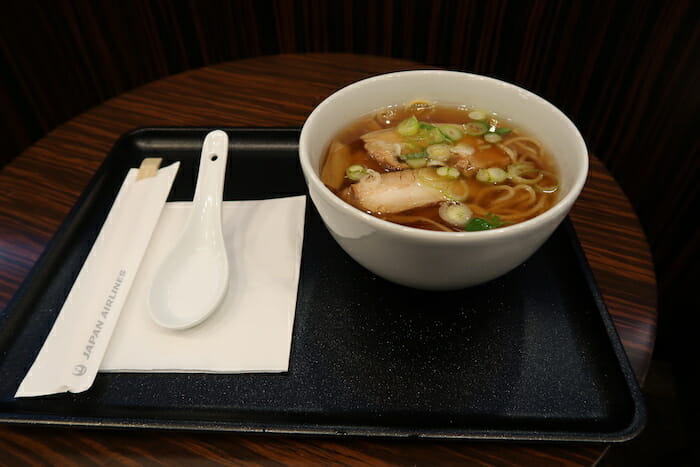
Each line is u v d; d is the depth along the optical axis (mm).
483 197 270
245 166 355
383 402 225
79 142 385
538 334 251
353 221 208
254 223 303
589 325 255
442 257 207
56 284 282
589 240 308
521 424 219
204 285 271
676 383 563
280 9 691
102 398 228
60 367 230
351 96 296
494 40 645
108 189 342
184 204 317
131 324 249
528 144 293
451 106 323
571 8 568
